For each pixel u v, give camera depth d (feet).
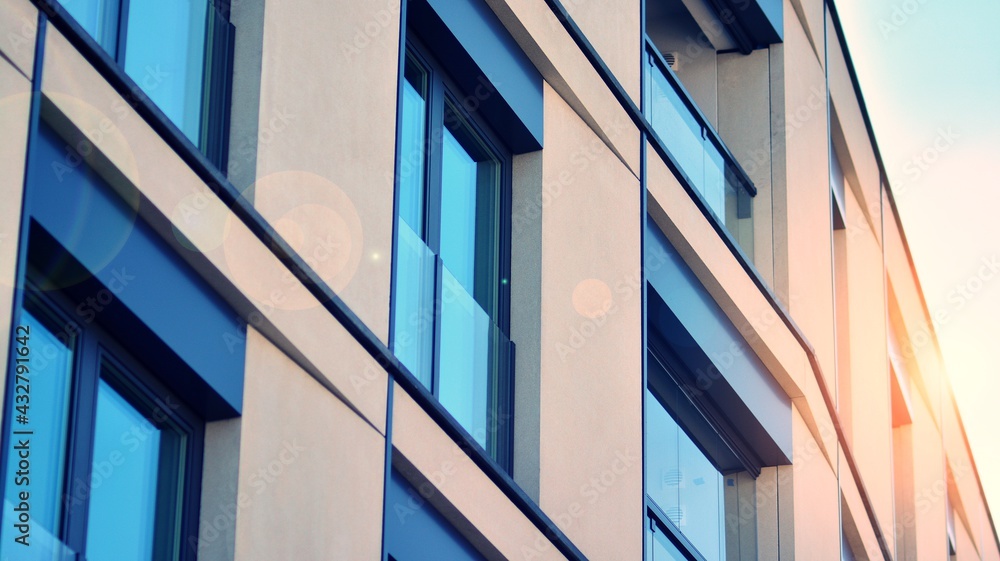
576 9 41.50
